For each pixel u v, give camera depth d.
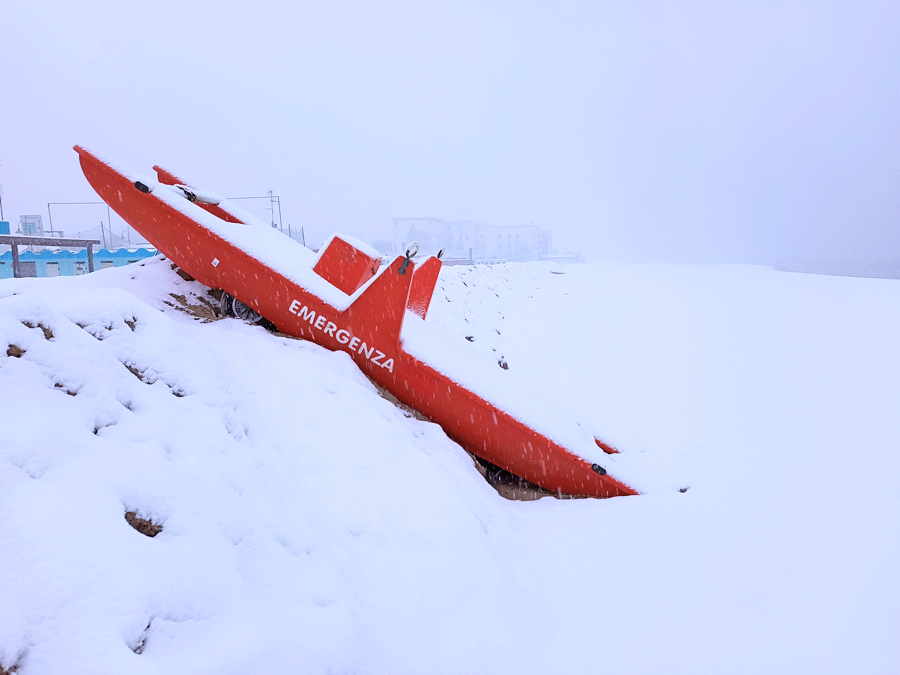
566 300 17.70
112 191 4.62
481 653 2.34
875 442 6.16
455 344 5.50
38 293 2.81
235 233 4.63
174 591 1.79
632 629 2.79
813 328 13.30
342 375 4.20
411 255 4.28
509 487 5.18
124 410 2.34
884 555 3.46
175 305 4.82
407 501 3.15
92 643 1.52
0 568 1.53
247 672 1.72
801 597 3.06
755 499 4.51
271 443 3.08
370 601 2.41
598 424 7.14
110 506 1.86
